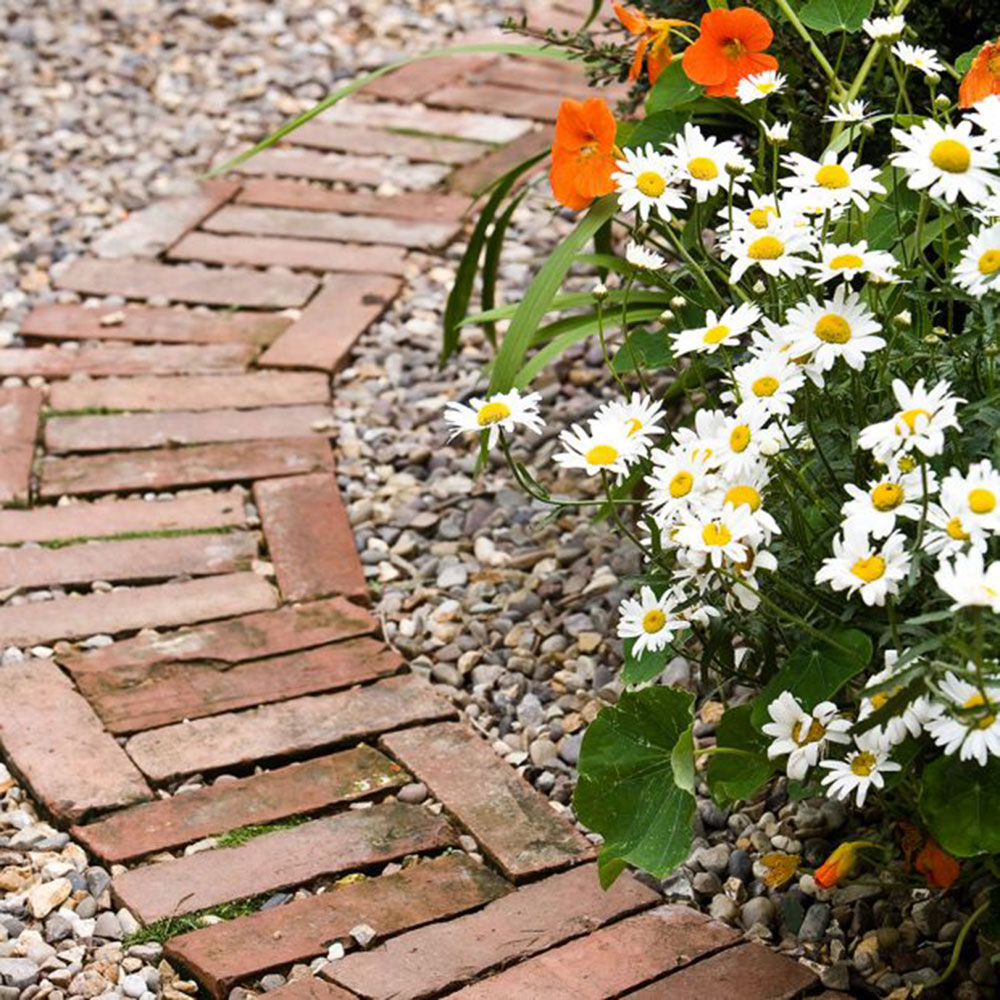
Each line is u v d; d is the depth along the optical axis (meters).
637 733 2.39
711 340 2.36
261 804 2.82
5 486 3.73
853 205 2.69
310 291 4.59
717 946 2.48
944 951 2.45
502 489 3.79
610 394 4.09
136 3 6.35
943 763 2.14
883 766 2.15
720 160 2.53
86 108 5.62
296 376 4.21
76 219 4.96
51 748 2.95
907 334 2.34
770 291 2.54
